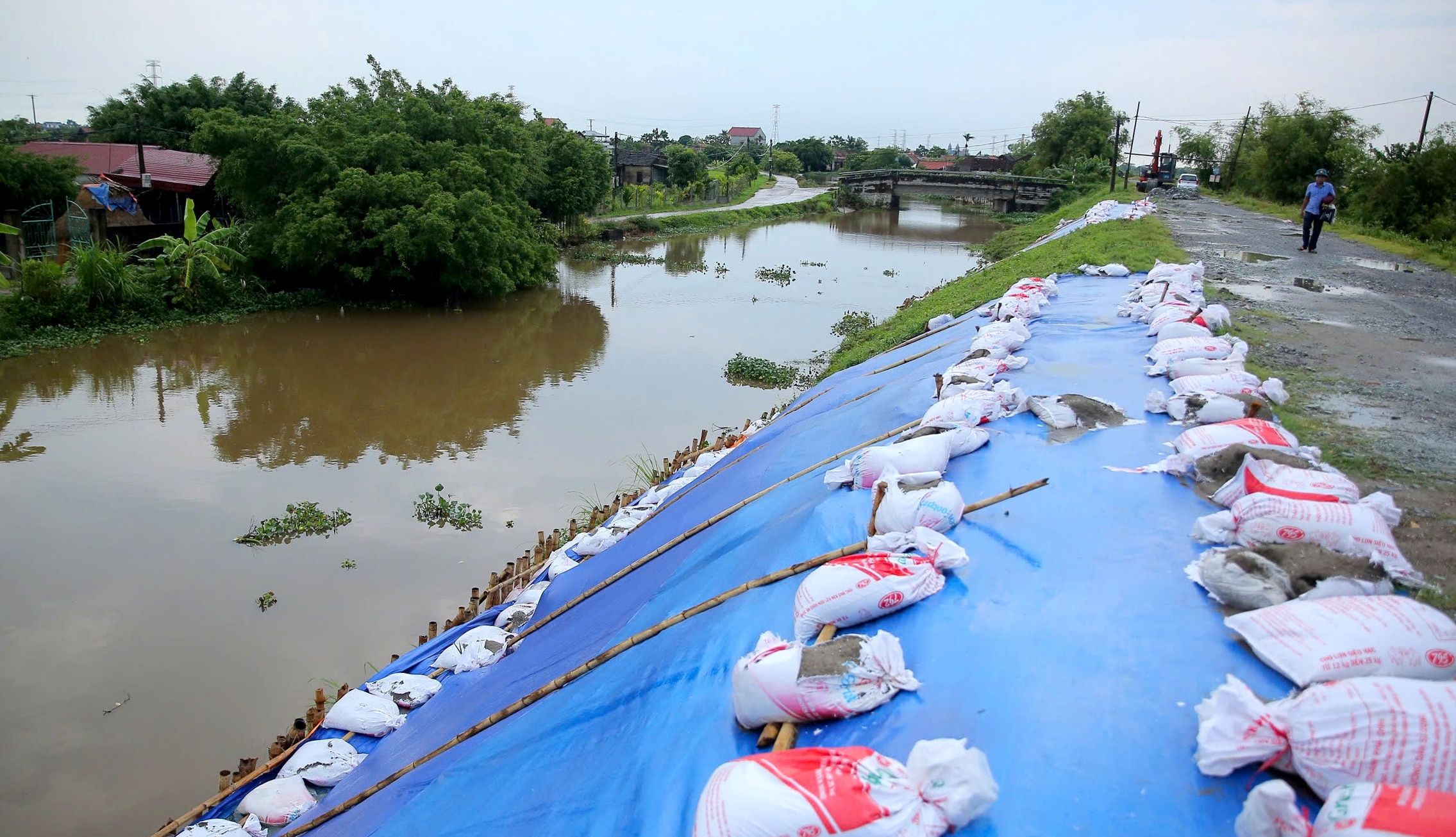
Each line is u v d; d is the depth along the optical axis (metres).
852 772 3.23
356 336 22.39
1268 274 14.91
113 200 27.50
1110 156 62.31
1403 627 3.51
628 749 4.52
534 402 17.00
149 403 16.97
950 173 61.44
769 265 35.81
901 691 4.07
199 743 7.66
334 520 11.69
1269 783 2.93
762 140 138.12
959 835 3.24
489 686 6.77
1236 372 7.41
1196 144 55.94
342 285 26.12
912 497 5.56
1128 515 5.41
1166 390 7.90
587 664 5.83
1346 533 4.45
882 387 10.38
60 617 9.45
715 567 6.52
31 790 7.07
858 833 3.08
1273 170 38.59
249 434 15.27
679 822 3.82
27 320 20.42
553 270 31.11
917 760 3.32
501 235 25.64
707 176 66.69
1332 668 3.46
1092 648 4.14
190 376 18.77
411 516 11.95
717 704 4.50
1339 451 6.42
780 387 17.91
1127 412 7.32
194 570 10.46
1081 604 4.50
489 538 11.30
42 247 24.59
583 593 7.78
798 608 4.76
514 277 27.28
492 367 19.66
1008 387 7.64
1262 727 3.23
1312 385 8.11
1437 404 7.57
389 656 8.91
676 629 5.62
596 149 41.75
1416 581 4.34
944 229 52.81
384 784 5.96
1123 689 3.85
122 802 7.00
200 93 40.88
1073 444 6.67
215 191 28.17
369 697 7.17
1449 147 26.25
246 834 6.00
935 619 4.54
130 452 14.31
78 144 33.06
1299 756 3.11
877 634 4.24
